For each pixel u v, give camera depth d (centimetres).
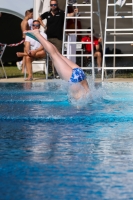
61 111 1068
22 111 1074
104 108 1120
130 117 970
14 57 3181
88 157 621
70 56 2173
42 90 1616
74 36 2231
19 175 536
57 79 2158
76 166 575
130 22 2628
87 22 2653
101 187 493
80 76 1222
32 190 482
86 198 457
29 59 2098
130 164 584
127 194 469
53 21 2205
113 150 662
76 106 1168
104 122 927
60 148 675
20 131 818
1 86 1798
